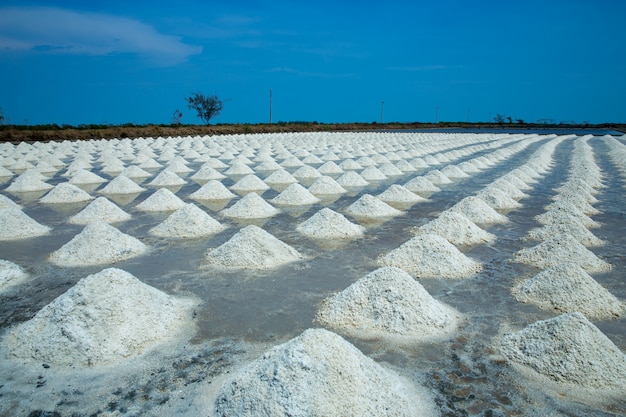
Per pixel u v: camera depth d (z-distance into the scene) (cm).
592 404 293
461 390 306
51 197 956
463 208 784
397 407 280
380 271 421
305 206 903
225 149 2002
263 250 557
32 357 343
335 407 264
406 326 381
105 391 306
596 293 432
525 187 1091
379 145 2170
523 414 283
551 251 552
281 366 276
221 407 282
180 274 518
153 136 3231
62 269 541
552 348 330
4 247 630
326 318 402
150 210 859
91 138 2959
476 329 388
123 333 359
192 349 357
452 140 2777
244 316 412
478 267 540
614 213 834
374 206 826
